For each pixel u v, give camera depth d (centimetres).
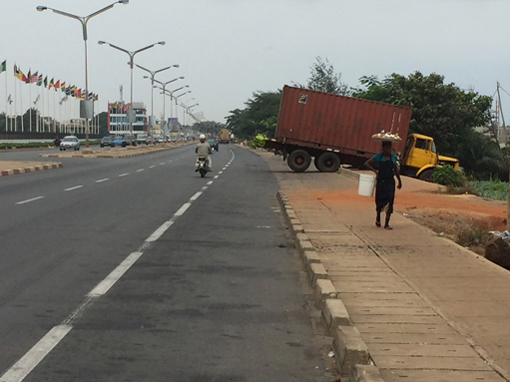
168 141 13625
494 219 1802
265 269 907
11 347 550
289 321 648
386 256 955
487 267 877
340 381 477
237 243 1129
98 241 1110
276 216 1552
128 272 866
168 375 491
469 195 2442
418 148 3600
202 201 1859
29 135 9556
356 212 1569
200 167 2953
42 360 518
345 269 852
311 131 3597
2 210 1527
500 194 2825
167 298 731
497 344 535
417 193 2473
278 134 3606
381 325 589
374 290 730
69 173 3094
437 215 1802
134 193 2058
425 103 5362
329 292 684
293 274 877
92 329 607
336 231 1218
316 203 1808
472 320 608
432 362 488
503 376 459
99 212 1528
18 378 477
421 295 708
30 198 1827
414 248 1030
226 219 1466
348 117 3591
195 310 682
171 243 1109
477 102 5556
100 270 875
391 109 3566
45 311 667
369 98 5756
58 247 1044
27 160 4475
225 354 543
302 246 989
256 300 730
